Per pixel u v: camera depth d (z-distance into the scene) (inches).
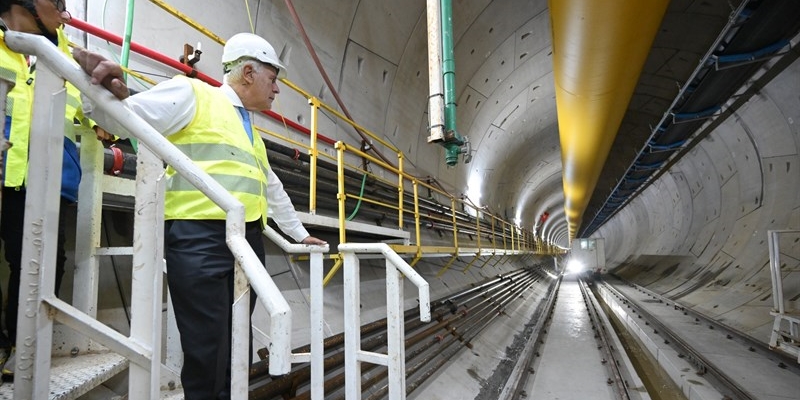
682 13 308.5
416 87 308.8
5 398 55.0
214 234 60.3
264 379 112.3
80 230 79.4
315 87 207.5
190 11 146.2
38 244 43.2
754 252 420.5
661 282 669.3
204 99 63.1
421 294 80.9
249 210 65.4
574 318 466.0
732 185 494.6
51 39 67.2
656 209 886.4
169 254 59.8
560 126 373.7
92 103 48.9
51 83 44.2
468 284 350.9
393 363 82.7
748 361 250.7
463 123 390.6
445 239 367.9
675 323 377.1
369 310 189.2
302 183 171.5
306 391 121.4
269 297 42.0
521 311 435.2
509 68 387.9
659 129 391.2
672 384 255.6
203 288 58.1
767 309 328.5
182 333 58.4
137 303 45.3
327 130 216.1
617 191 739.4
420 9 263.0
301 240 87.7
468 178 486.0
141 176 46.6
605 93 255.8
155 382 44.6
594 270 1160.8
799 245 353.7
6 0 61.7
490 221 571.2
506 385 211.9
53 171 43.9
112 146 97.0
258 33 172.9
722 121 412.5
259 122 166.9
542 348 317.7
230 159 63.6
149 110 54.8
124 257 105.5
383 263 237.5
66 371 65.5
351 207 215.2
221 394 62.7
